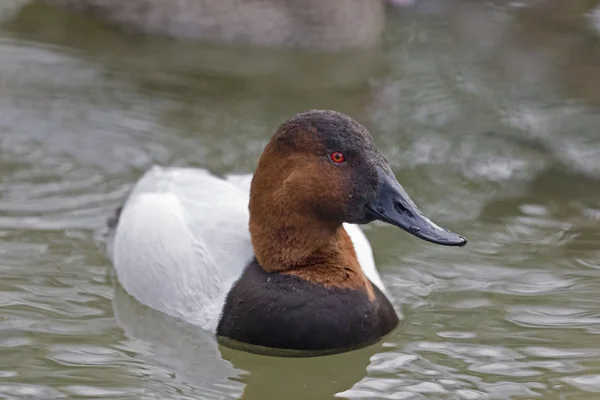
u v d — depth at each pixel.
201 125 13.12
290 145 8.11
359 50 15.81
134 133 12.77
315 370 8.30
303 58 15.50
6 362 8.14
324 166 8.02
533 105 14.20
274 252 8.41
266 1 15.45
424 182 12.00
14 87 13.81
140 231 9.23
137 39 15.70
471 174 12.23
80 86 14.00
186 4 15.52
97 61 14.87
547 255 10.40
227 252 8.74
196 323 8.60
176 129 12.96
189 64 15.02
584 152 12.88
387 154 12.63
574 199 11.73
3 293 9.26
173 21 15.57
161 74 14.62
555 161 12.66
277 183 8.22
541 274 9.98
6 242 10.20
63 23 16.02
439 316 9.10
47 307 9.07
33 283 9.48
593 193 11.88
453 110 13.96
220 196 9.44
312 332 8.25
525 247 10.58
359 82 14.74
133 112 13.37
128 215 9.59
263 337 8.32
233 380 8.09
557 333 8.80
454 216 11.22
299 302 8.26
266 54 15.52
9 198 11.10
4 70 14.28
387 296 9.19
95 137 12.61
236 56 15.45
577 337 8.73
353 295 8.38
